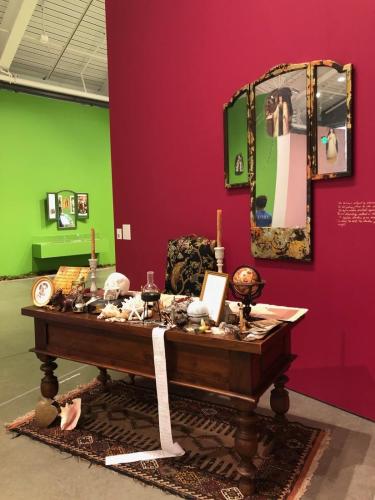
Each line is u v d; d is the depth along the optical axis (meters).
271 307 2.31
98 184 10.17
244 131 2.98
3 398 3.00
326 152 2.58
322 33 2.57
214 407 2.73
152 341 2.12
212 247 3.08
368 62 2.39
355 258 2.55
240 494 1.89
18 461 2.21
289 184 2.78
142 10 3.55
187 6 3.24
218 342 1.83
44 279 2.61
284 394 2.38
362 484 1.96
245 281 2.02
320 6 2.56
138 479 2.02
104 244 9.95
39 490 1.98
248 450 1.87
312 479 2.00
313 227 2.72
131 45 3.68
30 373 3.48
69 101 9.16
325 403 2.79
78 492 1.96
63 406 2.61
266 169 2.88
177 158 3.46
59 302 2.45
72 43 8.16
